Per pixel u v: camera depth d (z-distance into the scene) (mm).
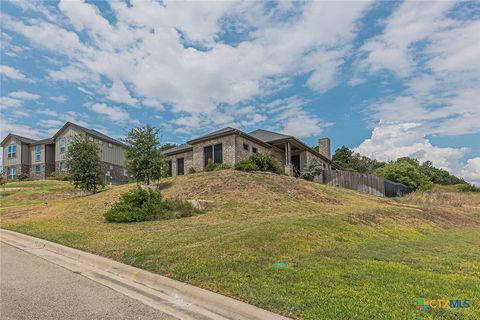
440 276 5055
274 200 14633
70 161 19953
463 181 58312
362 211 12844
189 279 4695
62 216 12633
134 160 17969
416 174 39812
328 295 3912
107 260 5992
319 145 35062
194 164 24734
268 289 4137
